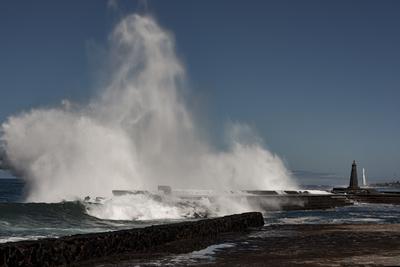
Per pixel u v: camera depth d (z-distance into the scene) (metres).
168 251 13.52
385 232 19.00
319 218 27.55
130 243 13.26
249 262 11.95
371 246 14.95
